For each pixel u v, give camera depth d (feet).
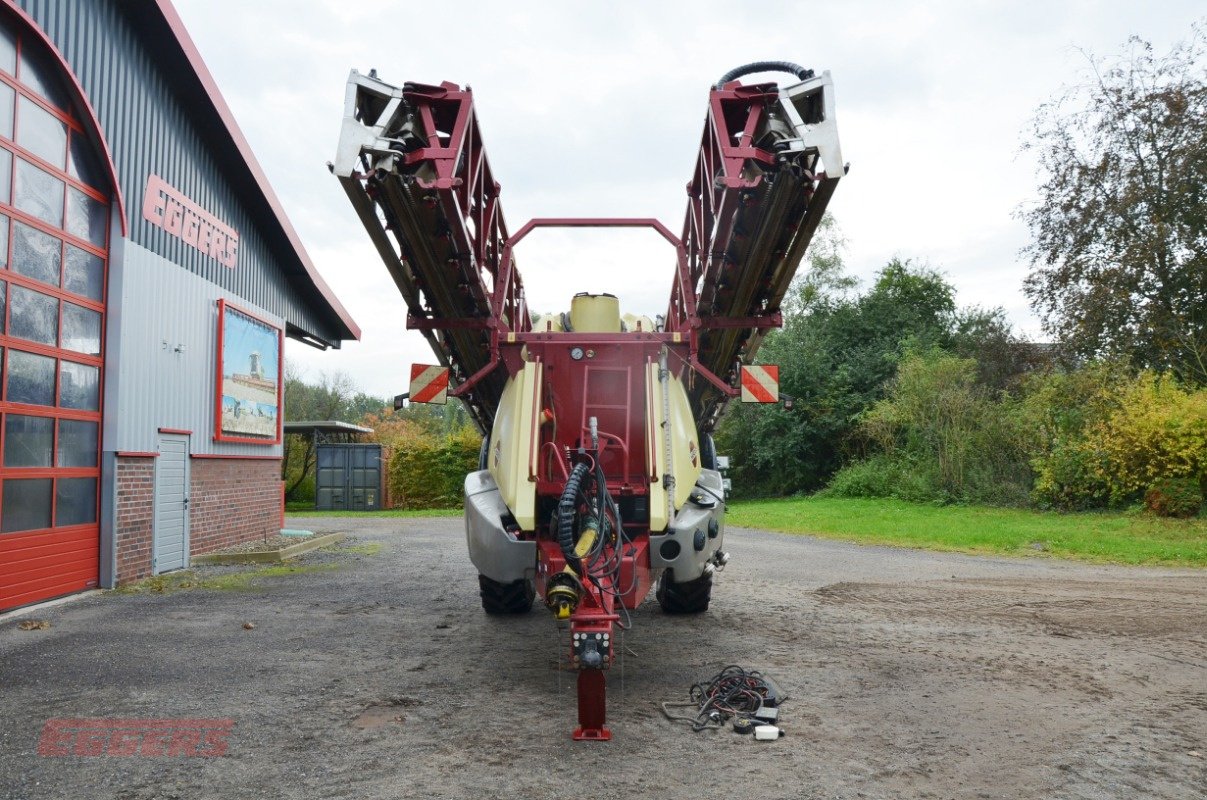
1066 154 80.43
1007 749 14.43
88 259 33.81
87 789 12.75
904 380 89.10
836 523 64.54
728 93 19.15
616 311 24.07
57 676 19.44
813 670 19.92
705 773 13.32
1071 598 30.71
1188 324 74.38
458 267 20.88
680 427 21.38
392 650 22.13
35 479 30.27
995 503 74.90
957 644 22.86
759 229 19.69
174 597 31.78
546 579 18.83
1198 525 53.98
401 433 139.64
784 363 114.21
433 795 12.43
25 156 29.73
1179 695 17.85
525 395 20.65
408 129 18.79
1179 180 73.97
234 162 45.60
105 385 34.78
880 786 12.78
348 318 63.46
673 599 27.02
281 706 16.98
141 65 37.06
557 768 13.52
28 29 29.71
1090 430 65.87
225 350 45.88
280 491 55.52
